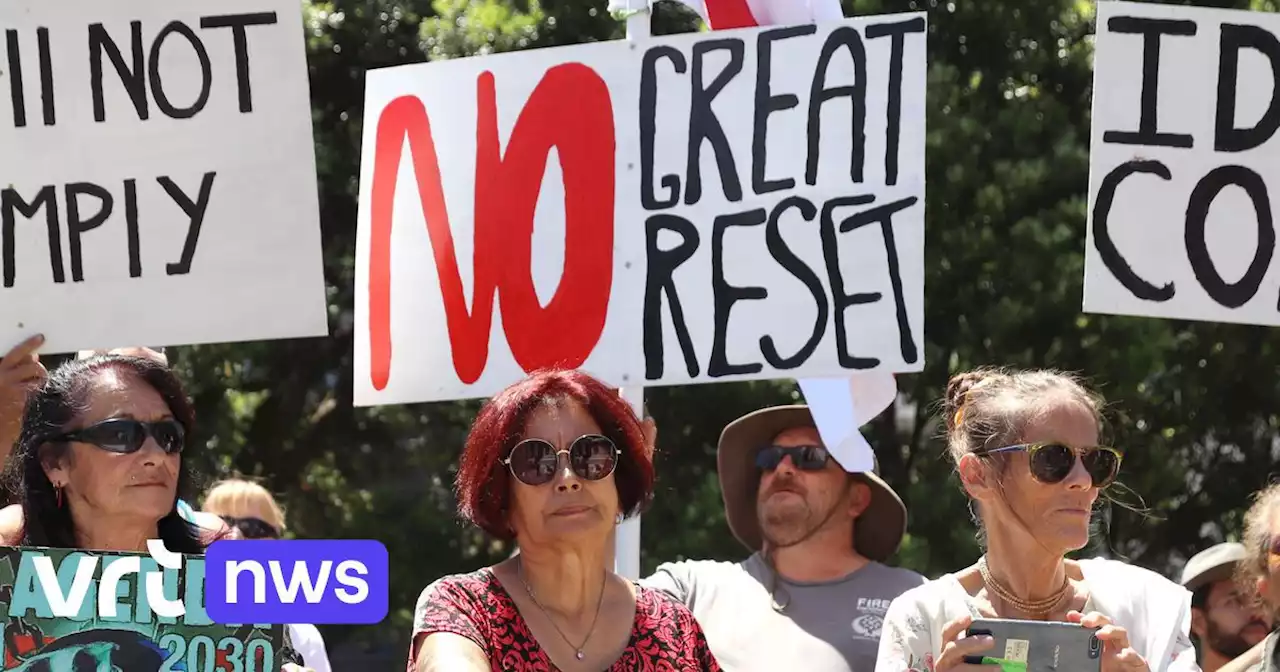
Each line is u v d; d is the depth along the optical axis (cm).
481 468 470
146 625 454
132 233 564
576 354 595
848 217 579
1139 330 1330
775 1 640
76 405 502
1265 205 581
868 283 576
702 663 485
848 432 649
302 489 1534
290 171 563
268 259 562
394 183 616
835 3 642
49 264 564
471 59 612
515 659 455
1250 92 582
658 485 1367
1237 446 1488
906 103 578
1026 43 1430
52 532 507
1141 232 581
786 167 585
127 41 567
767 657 635
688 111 594
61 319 562
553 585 467
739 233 587
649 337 589
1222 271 580
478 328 604
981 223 1348
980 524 539
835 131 583
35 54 568
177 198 564
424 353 608
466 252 607
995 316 1318
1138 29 582
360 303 618
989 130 1370
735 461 713
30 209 566
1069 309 1318
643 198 595
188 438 526
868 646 636
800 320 579
